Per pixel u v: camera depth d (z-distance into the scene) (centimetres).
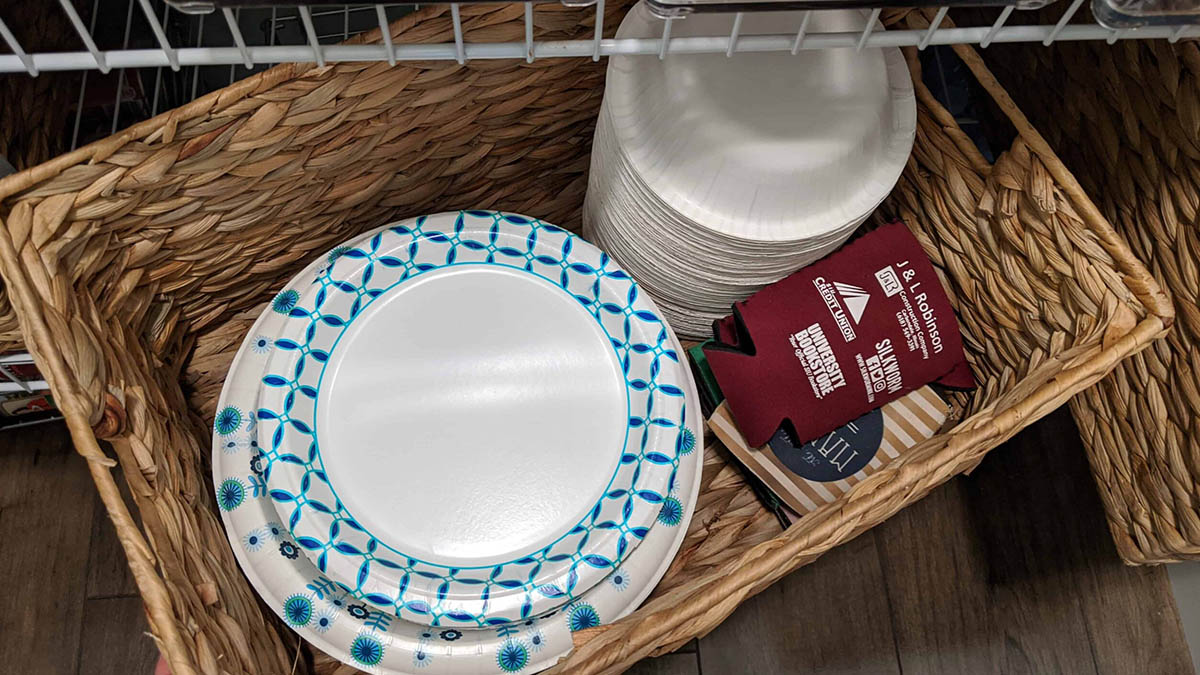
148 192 61
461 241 71
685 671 97
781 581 100
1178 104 63
